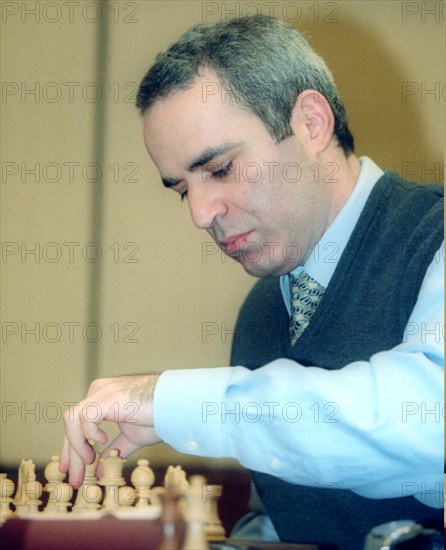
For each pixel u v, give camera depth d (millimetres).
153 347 2830
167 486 1438
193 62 1495
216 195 1521
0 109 2906
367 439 1164
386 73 2854
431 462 1178
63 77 2912
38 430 2822
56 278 2869
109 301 2861
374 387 1171
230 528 1786
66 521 1197
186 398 1253
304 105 1583
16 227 2883
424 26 2867
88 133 2904
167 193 2865
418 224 1530
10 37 2920
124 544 1216
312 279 1660
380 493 1235
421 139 2854
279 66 1542
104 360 2842
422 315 1300
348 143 1696
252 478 1704
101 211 2879
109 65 2904
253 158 1512
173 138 1501
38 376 2848
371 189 1628
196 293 2828
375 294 1517
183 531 1249
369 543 1138
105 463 1563
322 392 1174
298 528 1558
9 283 2879
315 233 1618
